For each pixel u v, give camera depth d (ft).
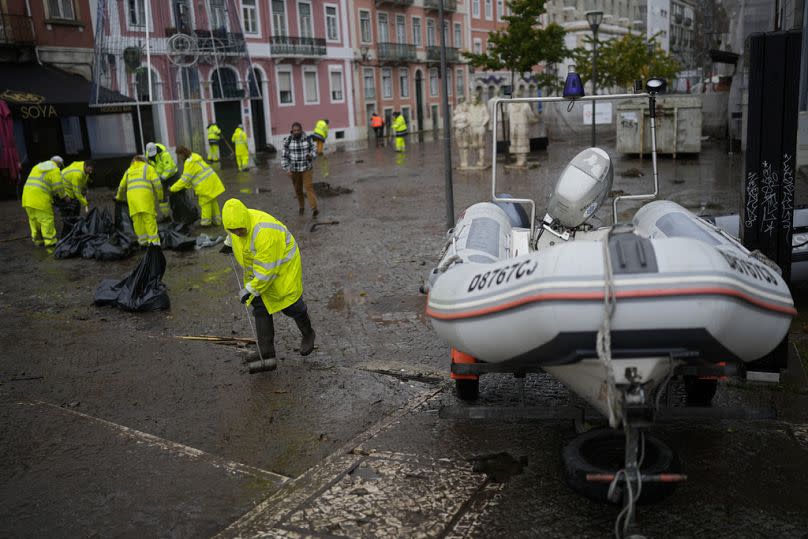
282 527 11.48
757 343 10.80
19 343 22.24
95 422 16.07
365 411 16.10
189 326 23.45
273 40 118.21
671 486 11.10
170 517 12.02
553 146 87.20
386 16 146.92
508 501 11.91
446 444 14.11
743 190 15.72
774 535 10.66
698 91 139.74
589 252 10.23
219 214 43.50
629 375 10.16
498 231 16.22
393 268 29.86
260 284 17.52
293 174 43.96
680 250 10.03
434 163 78.33
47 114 70.13
